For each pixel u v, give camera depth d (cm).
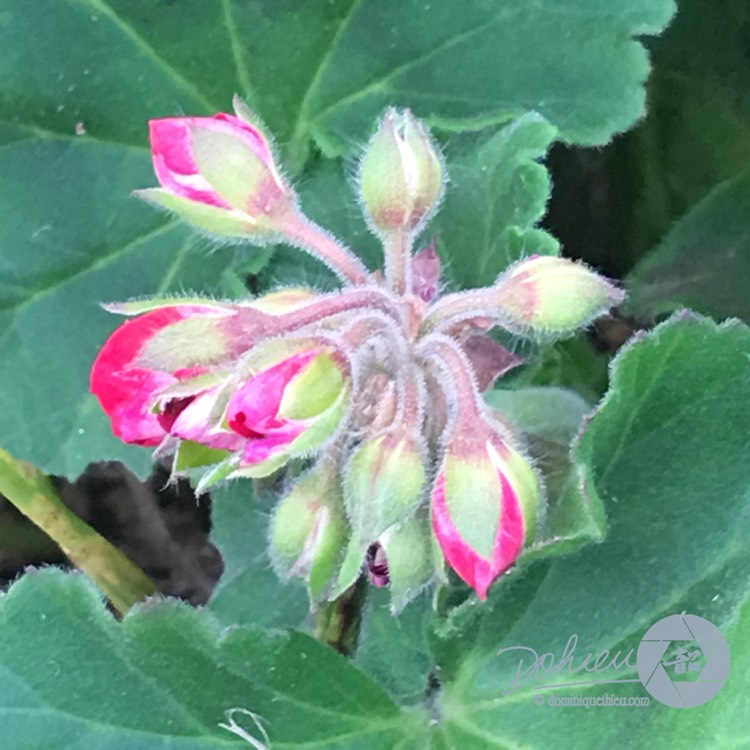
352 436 11
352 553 11
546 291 10
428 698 13
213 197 11
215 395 10
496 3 14
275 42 14
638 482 12
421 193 11
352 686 13
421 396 10
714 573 12
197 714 12
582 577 13
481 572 10
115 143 14
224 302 10
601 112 14
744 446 12
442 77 14
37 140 14
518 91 14
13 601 12
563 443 12
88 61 14
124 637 12
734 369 11
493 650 13
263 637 12
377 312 10
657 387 11
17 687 12
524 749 13
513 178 13
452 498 10
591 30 14
